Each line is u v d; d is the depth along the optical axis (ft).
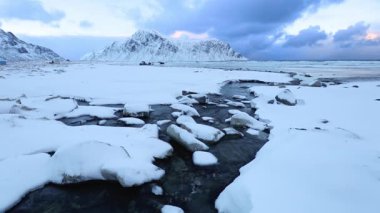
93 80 82.53
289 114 41.96
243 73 125.59
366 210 14.24
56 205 18.53
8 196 18.34
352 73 135.54
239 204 16.85
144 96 58.49
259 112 44.21
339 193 15.89
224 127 36.99
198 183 21.65
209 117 41.81
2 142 25.54
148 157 24.58
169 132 31.09
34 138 27.22
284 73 128.57
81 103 51.57
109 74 105.70
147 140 27.58
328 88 69.92
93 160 21.42
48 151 25.68
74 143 22.29
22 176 20.40
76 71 117.19
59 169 20.90
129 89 66.69
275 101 52.24
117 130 32.17
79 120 39.09
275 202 15.62
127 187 20.11
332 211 14.38
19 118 32.09
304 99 54.08
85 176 20.58
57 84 70.69
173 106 48.85
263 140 31.35
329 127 33.12
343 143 24.08
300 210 14.67
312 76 115.55
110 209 18.26
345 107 45.06
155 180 21.35
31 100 45.80
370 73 134.00
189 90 68.03
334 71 155.22
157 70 137.49
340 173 17.95
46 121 32.99
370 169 18.34
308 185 17.03
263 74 121.29
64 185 20.36
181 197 19.63
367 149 22.66
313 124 35.58
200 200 19.29
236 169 24.06
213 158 25.68
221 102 56.85
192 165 24.81
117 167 20.59
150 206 18.51
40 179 20.62
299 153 21.91
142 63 254.06
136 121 37.63
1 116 30.99
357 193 15.71
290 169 19.36
